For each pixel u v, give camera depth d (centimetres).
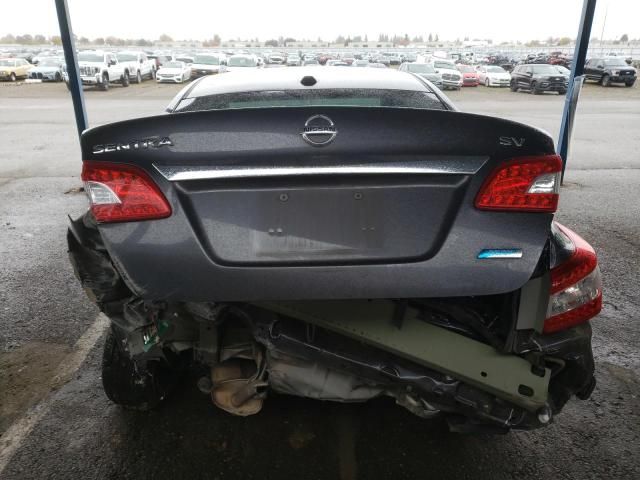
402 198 161
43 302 373
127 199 163
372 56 6200
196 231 164
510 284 168
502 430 187
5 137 1213
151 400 234
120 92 2544
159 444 229
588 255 184
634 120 1636
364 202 161
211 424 240
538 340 179
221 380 214
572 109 719
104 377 224
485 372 181
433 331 186
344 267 164
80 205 647
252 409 214
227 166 159
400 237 164
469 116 157
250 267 164
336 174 158
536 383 178
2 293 388
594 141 1230
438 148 158
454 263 165
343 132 156
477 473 214
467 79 3138
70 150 1048
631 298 389
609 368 297
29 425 242
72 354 305
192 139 158
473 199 162
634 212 629
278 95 241
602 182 796
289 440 230
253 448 226
